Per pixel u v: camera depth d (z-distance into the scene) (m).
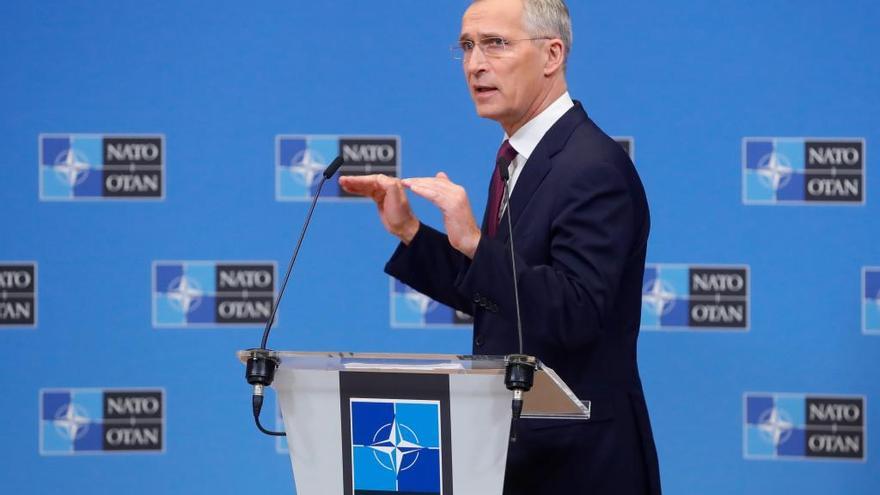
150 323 12.69
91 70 12.57
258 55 12.59
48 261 12.63
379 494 5.86
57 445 12.72
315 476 5.91
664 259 12.41
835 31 12.23
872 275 12.25
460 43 8.15
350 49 12.60
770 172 12.29
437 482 5.81
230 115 12.61
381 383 5.83
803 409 12.38
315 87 12.60
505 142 8.26
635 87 12.40
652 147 12.39
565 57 8.16
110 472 12.75
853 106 12.21
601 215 7.27
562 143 7.77
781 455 12.42
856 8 12.21
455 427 5.79
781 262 12.31
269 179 12.62
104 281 12.65
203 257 12.65
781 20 12.27
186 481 12.77
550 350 7.58
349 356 5.76
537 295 6.77
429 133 12.61
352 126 12.61
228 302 12.68
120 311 12.67
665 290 12.41
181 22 12.58
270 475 12.77
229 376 12.73
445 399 5.79
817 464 12.40
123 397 12.71
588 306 6.95
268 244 12.64
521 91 7.94
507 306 6.79
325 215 12.66
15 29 12.54
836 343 12.30
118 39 12.57
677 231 12.38
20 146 12.56
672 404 12.48
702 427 12.46
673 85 12.36
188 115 12.61
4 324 12.63
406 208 8.19
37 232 12.61
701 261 12.38
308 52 12.60
